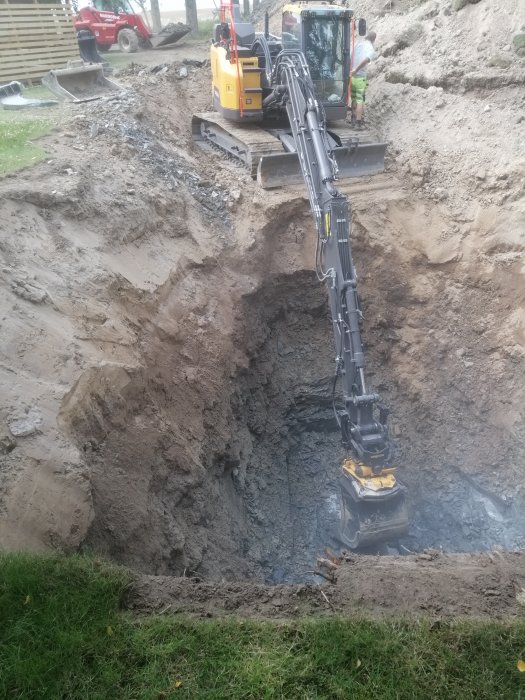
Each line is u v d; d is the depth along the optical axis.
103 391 7.70
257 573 10.05
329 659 4.63
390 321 12.96
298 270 12.52
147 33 22.81
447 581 5.83
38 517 5.70
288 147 12.16
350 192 12.77
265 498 11.80
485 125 12.88
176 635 4.83
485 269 12.01
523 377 11.50
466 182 12.44
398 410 13.02
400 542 11.48
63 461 6.22
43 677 4.40
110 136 12.11
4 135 11.18
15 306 7.44
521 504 11.09
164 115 14.39
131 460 7.85
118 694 4.38
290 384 13.05
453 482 12.10
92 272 8.80
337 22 12.16
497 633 4.89
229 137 13.45
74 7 23.97
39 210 9.12
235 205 12.41
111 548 6.82
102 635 4.78
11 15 15.56
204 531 9.02
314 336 13.34
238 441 10.98
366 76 14.55
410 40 15.94
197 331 10.44
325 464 13.24
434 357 12.56
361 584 5.75
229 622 5.00
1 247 8.07
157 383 9.18
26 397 6.57
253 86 12.48
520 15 14.20
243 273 11.91
